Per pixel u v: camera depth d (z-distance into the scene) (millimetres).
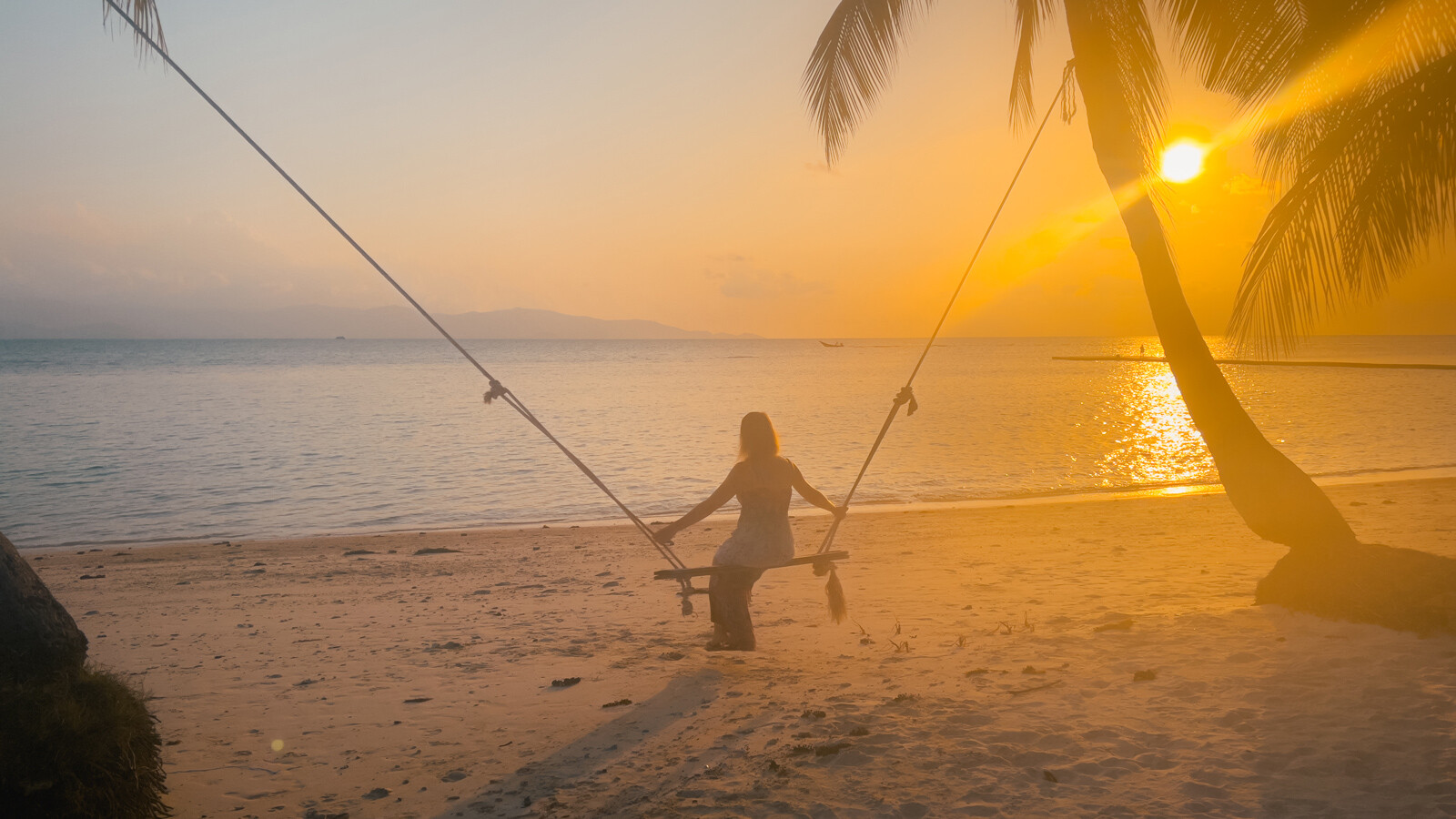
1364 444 23203
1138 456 22328
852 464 21328
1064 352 174875
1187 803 3225
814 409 39594
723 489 5469
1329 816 3045
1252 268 5941
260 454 24125
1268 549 9875
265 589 9602
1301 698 4137
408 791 4062
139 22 4617
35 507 16797
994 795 3393
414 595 9102
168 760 4520
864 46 8258
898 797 3432
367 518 15625
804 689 5125
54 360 114938
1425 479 16062
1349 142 5590
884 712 4418
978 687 4746
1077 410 38125
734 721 4625
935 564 9664
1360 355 113125
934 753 3832
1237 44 6816
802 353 193625
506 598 8820
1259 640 5156
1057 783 3469
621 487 18578
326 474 20688
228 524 15141
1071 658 5180
